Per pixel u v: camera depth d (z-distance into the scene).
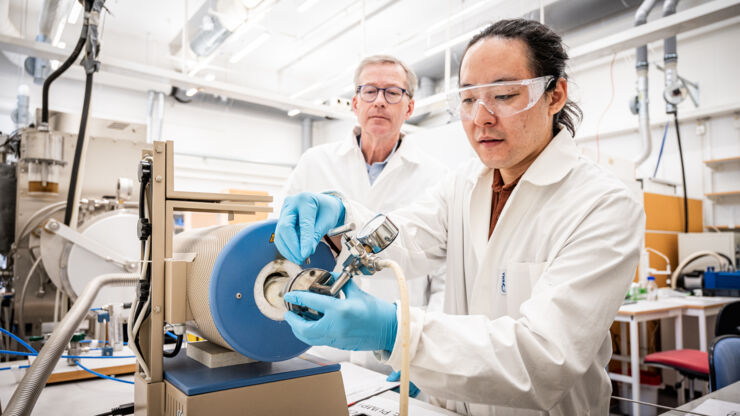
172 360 0.79
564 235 0.80
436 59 5.03
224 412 0.64
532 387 0.63
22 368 1.16
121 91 6.01
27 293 1.73
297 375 0.71
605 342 0.91
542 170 0.92
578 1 3.77
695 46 4.24
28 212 1.80
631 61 4.50
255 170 7.18
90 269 1.54
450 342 0.63
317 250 0.77
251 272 0.69
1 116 5.14
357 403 0.95
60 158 1.81
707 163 4.14
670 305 2.92
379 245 0.60
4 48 2.32
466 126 0.88
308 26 5.40
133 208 1.83
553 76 0.82
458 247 1.12
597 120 4.75
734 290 3.37
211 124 6.83
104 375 1.05
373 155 1.83
